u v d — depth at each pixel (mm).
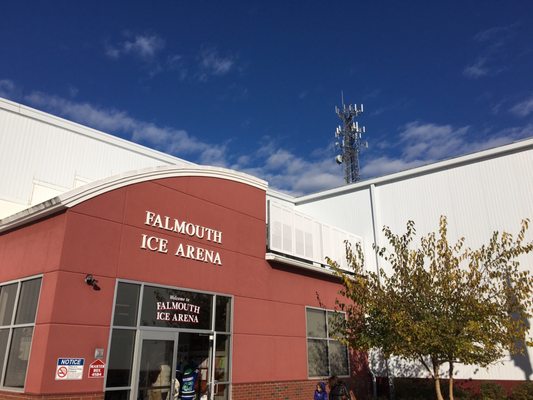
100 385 9523
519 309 12219
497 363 16375
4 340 10281
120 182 11016
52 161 15297
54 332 9086
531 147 17500
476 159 18641
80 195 10125
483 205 18156
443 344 11305
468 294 11891
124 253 10750
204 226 13055
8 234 11492
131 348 10391
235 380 12828
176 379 11391
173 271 11805
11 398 9266
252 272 14367
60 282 9422
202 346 12281
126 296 10578
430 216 19375
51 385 8797
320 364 16281
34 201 14500
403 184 20500
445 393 16672
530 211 17047
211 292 12750
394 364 18609
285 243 15945
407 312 11953
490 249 13336
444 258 13516
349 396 12797
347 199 22031
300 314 15953
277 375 14281
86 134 16422
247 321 13727
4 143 14266
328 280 17844
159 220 11750
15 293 10562
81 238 9984
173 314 11547
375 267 20000
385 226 19922
